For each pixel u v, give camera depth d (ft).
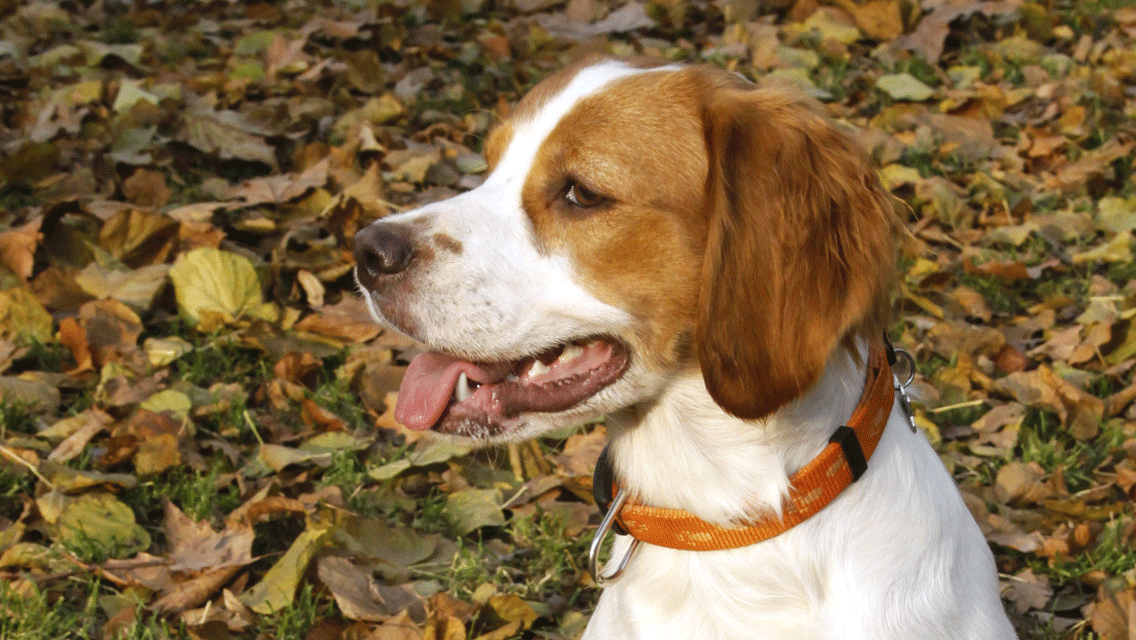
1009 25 24.25
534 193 7.55
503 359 7.54
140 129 17.10
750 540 7.27
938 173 18.33
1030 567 10.24
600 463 8.47
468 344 7.48
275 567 9.43
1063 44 24.39
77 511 10.03
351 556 9.89
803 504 7.18
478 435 7.79
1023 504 11.06
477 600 9.41
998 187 17.11
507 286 7.43
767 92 7.43
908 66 22.13
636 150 7.29
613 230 7.29
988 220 16.76
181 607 9.25
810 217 7.10
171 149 17.49
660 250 7.28
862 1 25.50
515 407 7.72
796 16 24.94
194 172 16.99
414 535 10.26
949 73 22.12
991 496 11.08
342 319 13.34
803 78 21.29
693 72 7.58
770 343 7.02
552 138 7.51
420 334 7.57
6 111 18.29
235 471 11.16
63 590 9.48
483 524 10.59
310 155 17.17
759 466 7.23
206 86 19.76
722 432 7.36
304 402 11.74
